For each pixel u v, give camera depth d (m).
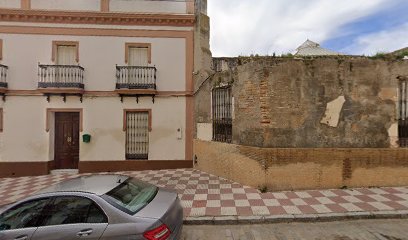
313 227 5.08
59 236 3.22
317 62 7.00
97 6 9.86
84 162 9.86
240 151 7.80
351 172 7.00
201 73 10.01
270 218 5.33
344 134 7.04
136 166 9.99
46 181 8.74
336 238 4.61
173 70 10.14
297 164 6.96
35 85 9.64
